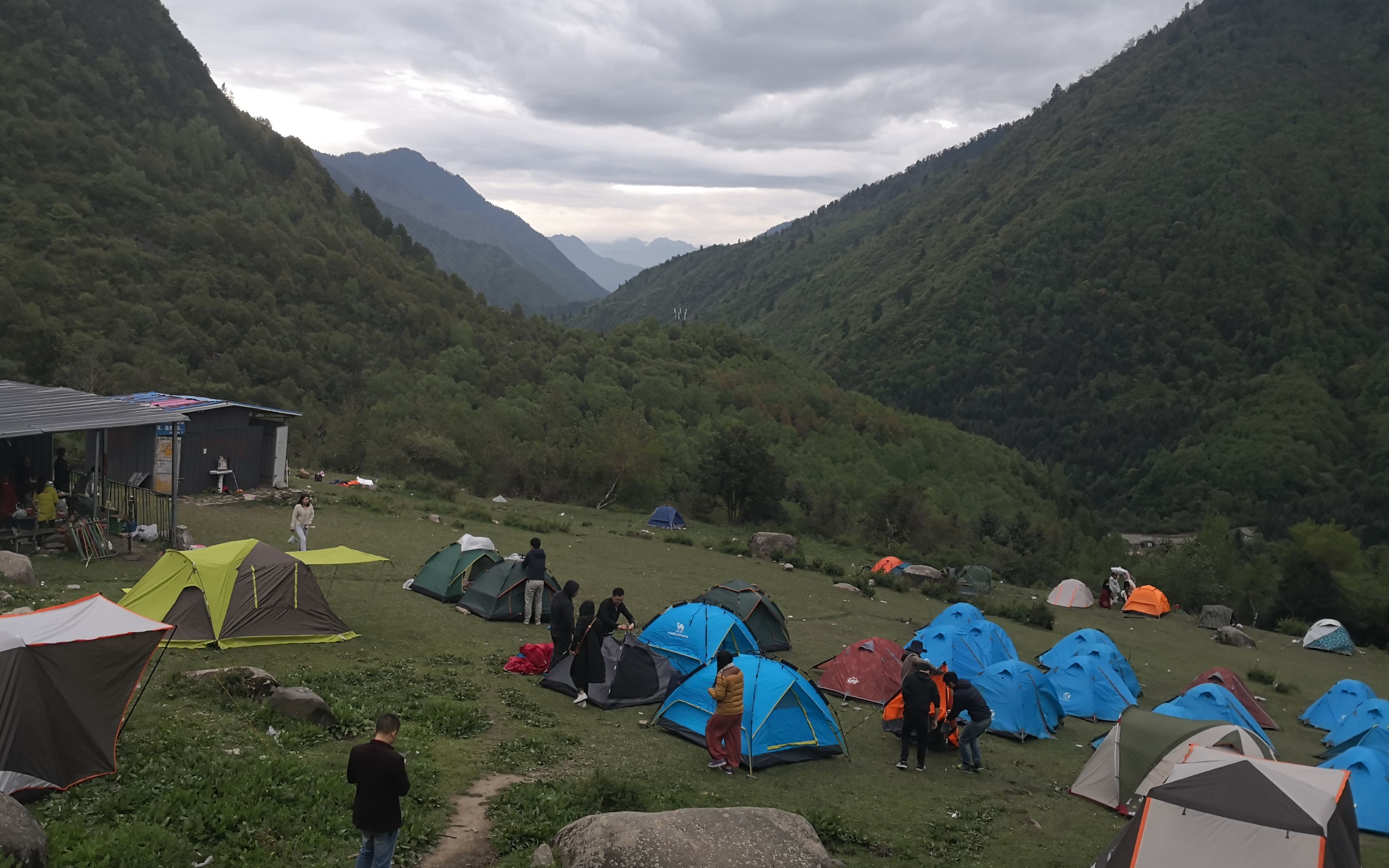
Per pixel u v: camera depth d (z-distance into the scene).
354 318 115.06
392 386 90.88
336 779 10.73
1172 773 12.26
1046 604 44.12
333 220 156.12
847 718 19.31
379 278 129.12
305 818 9.75
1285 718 26.08
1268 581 59.03
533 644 19.55
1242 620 57.12
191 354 83.94
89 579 20.05
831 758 16.05
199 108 152.38
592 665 16.89
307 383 89.50
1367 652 40.88
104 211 107.50
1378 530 129.88
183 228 108.12
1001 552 65.62
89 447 26.44
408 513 37.47
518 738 14.15
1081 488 177.62
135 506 26.11
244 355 87.12
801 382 146.25
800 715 15.66
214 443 34.00
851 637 28.09
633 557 37.25
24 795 9.35
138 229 107.62
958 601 38.91
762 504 64.31
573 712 16.30
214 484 34.03
